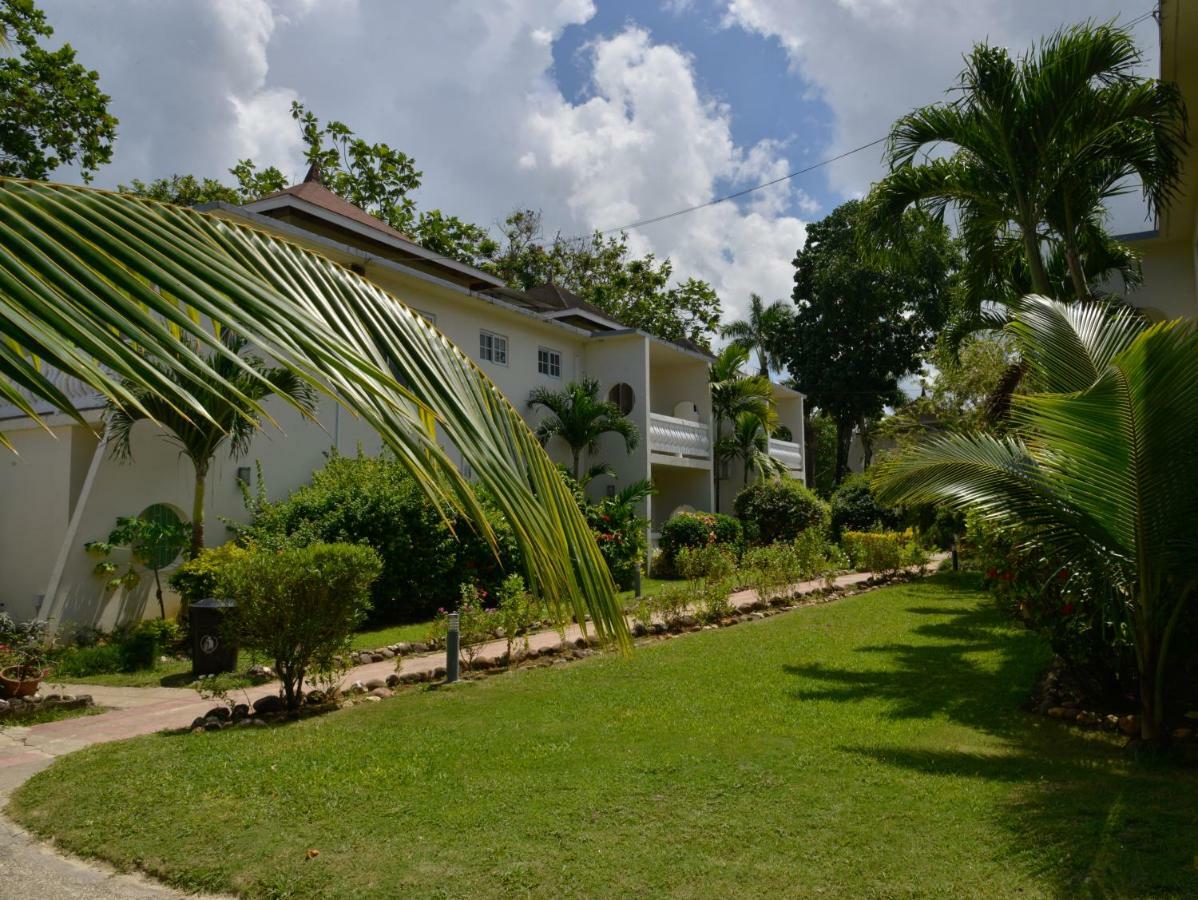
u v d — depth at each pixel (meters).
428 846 4.48
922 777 5.46
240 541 12.94
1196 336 5.20
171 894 4.13
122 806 5.22
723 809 4.92
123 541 11.92
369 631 12.68
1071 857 4.19
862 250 12.78
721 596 13.29
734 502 26.19
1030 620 7.88
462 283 22.25
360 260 15.66
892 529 27.36
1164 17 9.06
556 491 1.75
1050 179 11.05
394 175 30.70
